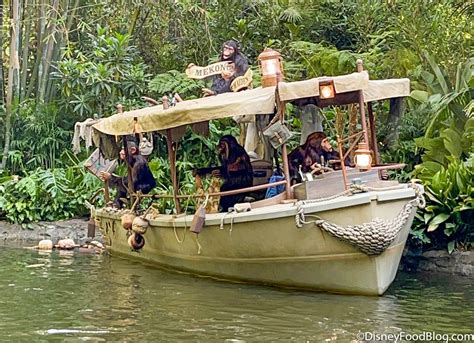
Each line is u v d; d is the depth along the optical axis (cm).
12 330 698
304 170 964
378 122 1259
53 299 845
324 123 1312
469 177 1073
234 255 921
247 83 1092
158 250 1071
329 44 1738
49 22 1664
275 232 860
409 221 870
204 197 975
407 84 960
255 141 1108
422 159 1216
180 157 1480
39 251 1269
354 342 655
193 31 1777
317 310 777
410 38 1458
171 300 834
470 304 820
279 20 1741
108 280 973
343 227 816
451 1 1472
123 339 664
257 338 666
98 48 1647
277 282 895
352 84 882
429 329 704
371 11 1620
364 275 833
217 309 784
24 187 1484
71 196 1502
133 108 1585
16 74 1688
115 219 1181
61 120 1677
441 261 1067
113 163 1277
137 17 1800
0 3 1670
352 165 972
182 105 952
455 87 1291
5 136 1650
